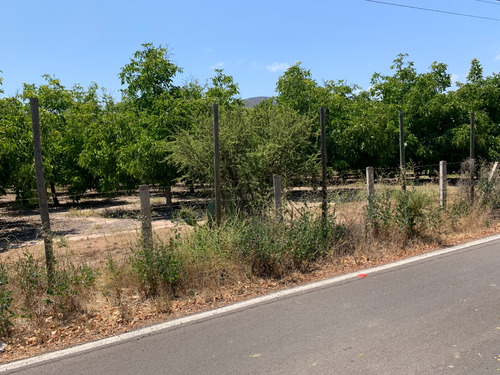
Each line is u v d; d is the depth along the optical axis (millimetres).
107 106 28422
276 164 8016
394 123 20172
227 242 6145
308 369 3479
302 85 19000
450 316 4520
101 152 14727
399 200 7918
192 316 4734
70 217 14078
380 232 7785
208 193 8422
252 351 3836
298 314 4695
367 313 4668
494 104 22594
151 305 5047
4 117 11789
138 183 15008
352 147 17938
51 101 19359
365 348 3824
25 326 4512
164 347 3973
